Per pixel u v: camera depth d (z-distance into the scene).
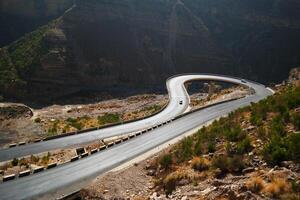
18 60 113.25
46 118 80.25
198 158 25.48
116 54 123.00
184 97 86.12
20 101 103.00
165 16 137.00
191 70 133.75
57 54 111.94
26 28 136.00
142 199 23.31
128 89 117.56
